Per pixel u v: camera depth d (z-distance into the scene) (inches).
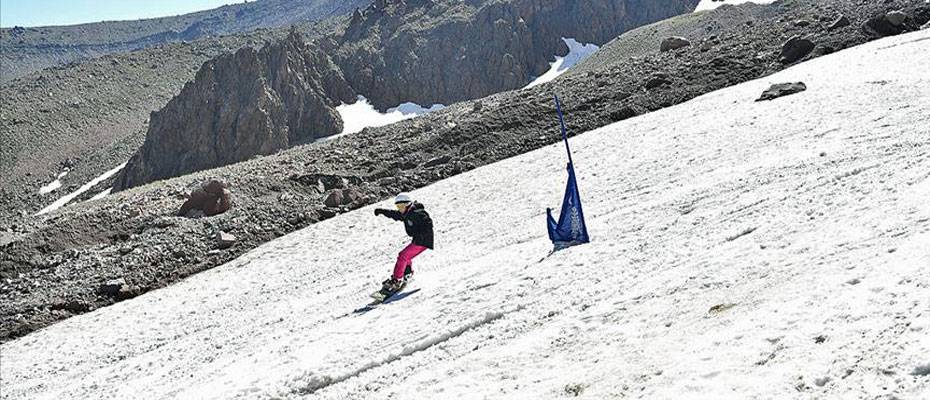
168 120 4904.0
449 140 1697.8
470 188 1298.0
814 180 603.5
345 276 884.0
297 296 837.2
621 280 470.9
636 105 1689.2
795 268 371.6
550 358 368.5
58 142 7332.7
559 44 6373.0
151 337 818.8
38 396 681.0
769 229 470.6
